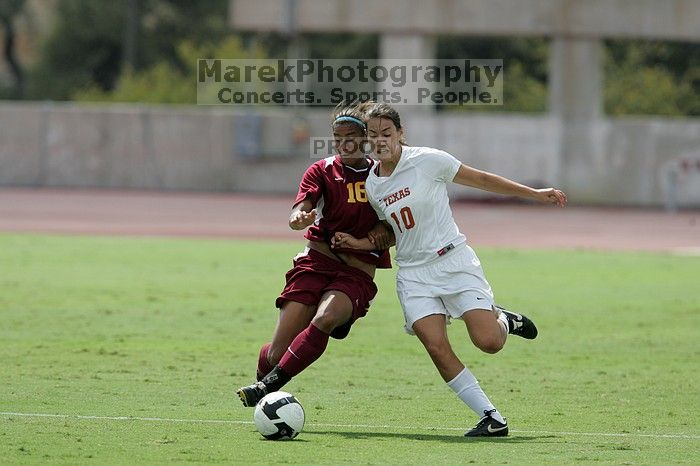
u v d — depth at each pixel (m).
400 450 24.84
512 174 128.38
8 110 136.75
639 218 111.12
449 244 26.95
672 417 29.80
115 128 135.88
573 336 44.62
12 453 23.89
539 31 124.06
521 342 43.31
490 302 27.05
